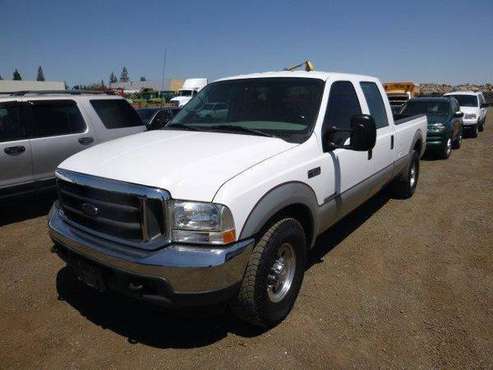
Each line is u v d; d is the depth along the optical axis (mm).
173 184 2539
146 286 2586
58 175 3068
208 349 2922
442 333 3117
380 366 2760
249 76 4305
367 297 3621
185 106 4484
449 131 10891
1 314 3367
